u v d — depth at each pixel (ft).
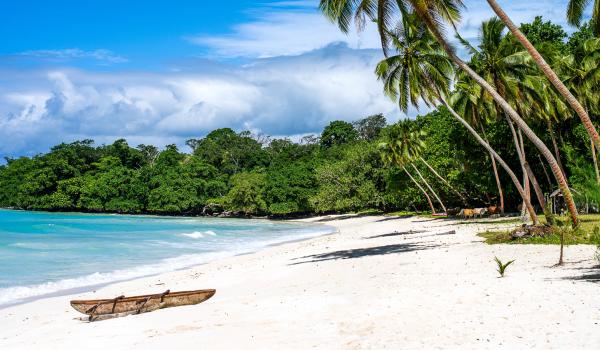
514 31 65.82
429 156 203.21
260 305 43.57
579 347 26.00
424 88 99.86
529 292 39.52
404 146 191.31
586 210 114.93
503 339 28.43
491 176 160.04
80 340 35.73
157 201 337.11
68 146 371.15
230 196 312.91
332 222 237.45
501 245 75.92
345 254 84.17
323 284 53.67
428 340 29.40
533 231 77.87
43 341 36.42
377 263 67.46
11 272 78.79
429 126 226.17
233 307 43.73
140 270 82.53
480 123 136.67
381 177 251.39
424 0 64.85
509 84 107.86
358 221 224.53
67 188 347.97
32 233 155.74
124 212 354.95
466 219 157.07
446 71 100.12
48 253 103.14
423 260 67.00
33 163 368.89
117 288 65.05
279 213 307.58
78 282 70.54
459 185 193.67
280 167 338.75
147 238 144.87
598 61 123.54
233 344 31.65
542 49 124.77
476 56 117.08
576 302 35.24
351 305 40.52
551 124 141.59
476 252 70.95
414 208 241.35
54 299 58.34
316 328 34.22
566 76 127.95
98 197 348.79
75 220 250.37
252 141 422.41
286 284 56.65
